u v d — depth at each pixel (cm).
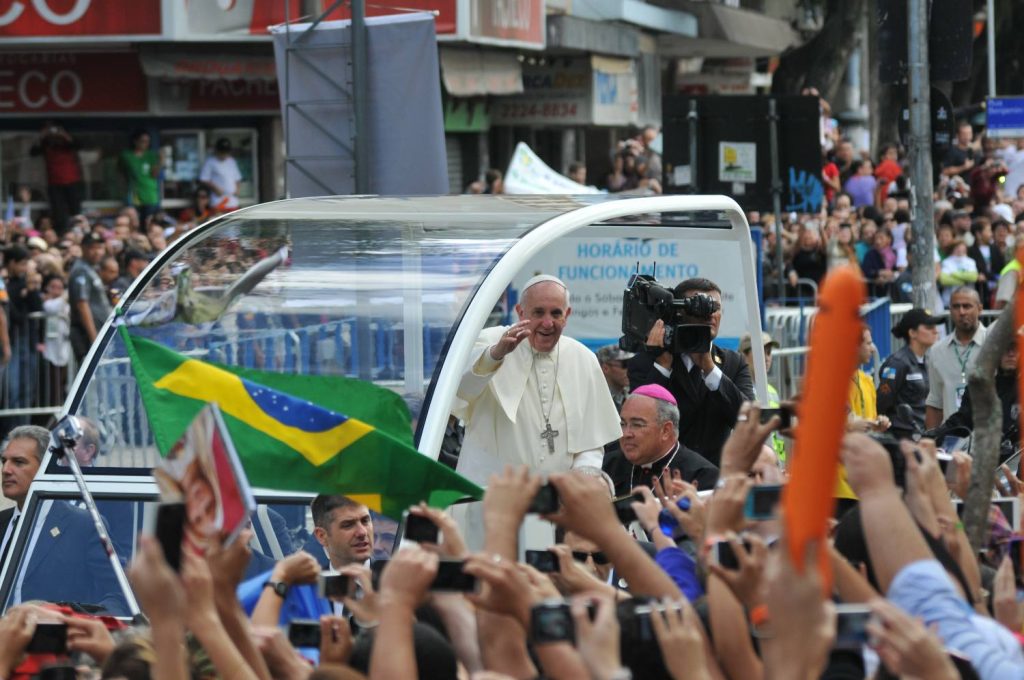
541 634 1286
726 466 1560
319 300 2816
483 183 8038
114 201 8294
